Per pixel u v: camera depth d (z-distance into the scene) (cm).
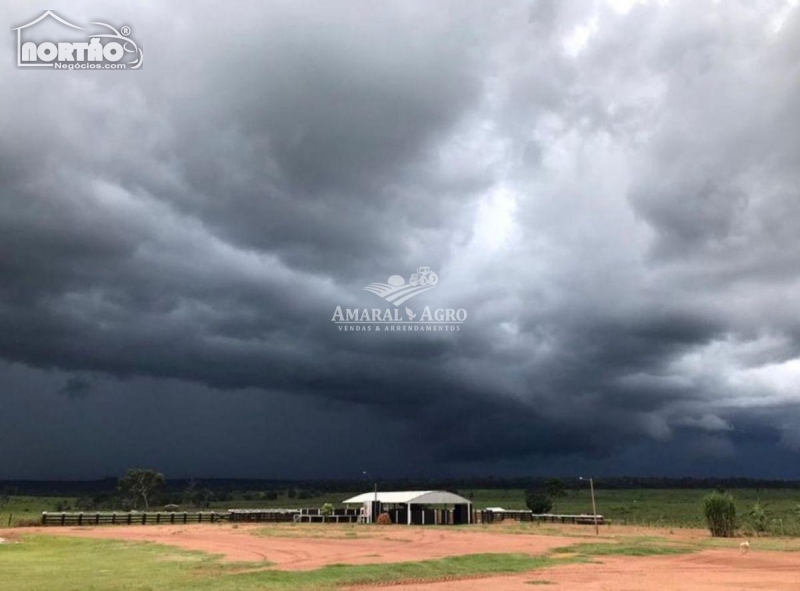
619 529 6059
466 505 7200
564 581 2475
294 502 13912
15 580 2366
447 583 2420
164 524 6619
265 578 2411
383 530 5641
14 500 13038
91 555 3350
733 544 4284
